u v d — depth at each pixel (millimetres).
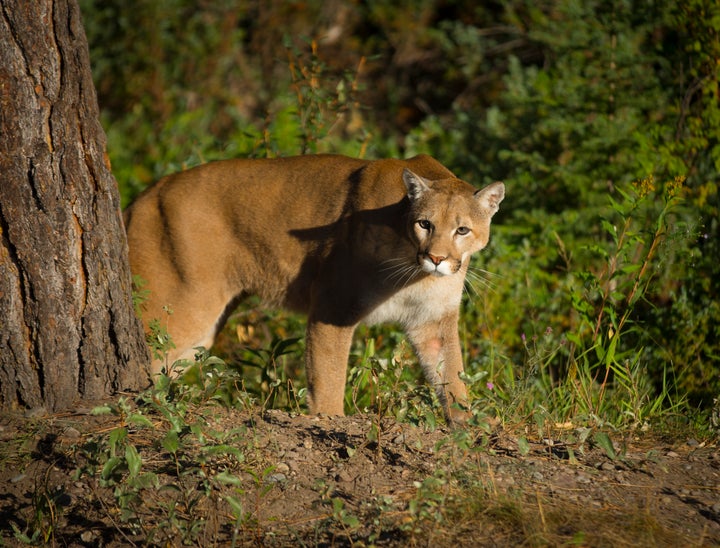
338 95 12719
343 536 6629
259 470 7457
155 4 23641
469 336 12211
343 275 9820
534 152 15258
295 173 10328
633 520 6684
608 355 9484
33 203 7867
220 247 10492
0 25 7633
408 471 7484
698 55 14172
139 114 22562
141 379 8711
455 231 9250
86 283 8180
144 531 6836
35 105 7773
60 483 7355
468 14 25516
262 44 25531
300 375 12508
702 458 8141
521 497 6969
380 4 25781
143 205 10688
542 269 13828
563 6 16594
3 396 8133
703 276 11805
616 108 15008
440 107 26078
